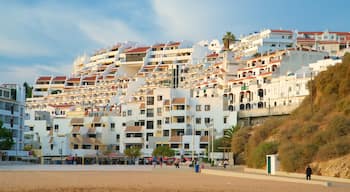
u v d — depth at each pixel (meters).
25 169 109.25
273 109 157.38
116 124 198.00
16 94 168.25
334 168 81.00
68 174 90.19
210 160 145.25
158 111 187.25
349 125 89.44
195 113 179.75
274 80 175.00
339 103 101.88
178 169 119.94
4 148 146.12
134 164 177.00
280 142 104.19
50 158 187.38
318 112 105.31
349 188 62.44
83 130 197.25
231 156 134.88
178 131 180.12
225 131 167.75
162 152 169.12
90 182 69.69
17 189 57.59
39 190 57.25
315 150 88.56
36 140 192.00
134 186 63.69
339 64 113.50
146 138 187.50
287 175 86.38
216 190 59.34
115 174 92.50
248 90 181.75
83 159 182.62
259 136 120.06
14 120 166.75
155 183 69.06
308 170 73.50
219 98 178.50
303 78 163.50
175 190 59.00
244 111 171.38
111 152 187.50
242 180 76.44
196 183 69.75
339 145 84.38
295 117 115.38
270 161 92.88
